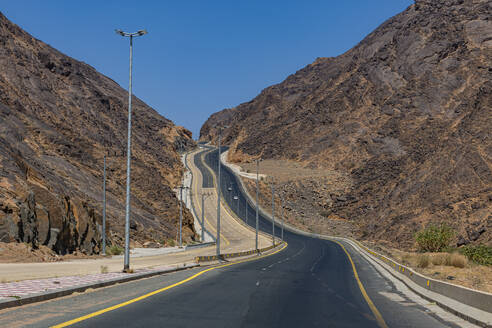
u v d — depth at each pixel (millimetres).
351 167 163375
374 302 15539
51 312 10977
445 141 103688
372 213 117125
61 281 17609
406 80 184375
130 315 11023
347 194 143375
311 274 28781
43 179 44781
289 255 56188
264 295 16859
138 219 69750
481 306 12203
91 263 33156
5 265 26812
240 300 15102
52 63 113188
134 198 81188
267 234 106438
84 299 13609
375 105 185750
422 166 104125
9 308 11375
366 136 172000
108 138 101375
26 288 14766
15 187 35656
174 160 162000
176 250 60156
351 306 14422
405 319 11938
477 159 84938
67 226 40000
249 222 122125
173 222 89312
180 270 29172
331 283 22875
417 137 155500
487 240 62750
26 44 107500
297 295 17234
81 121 96625
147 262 37281
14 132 61062
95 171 76688
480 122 94312
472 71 167625
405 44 196500
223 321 10859
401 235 81000
